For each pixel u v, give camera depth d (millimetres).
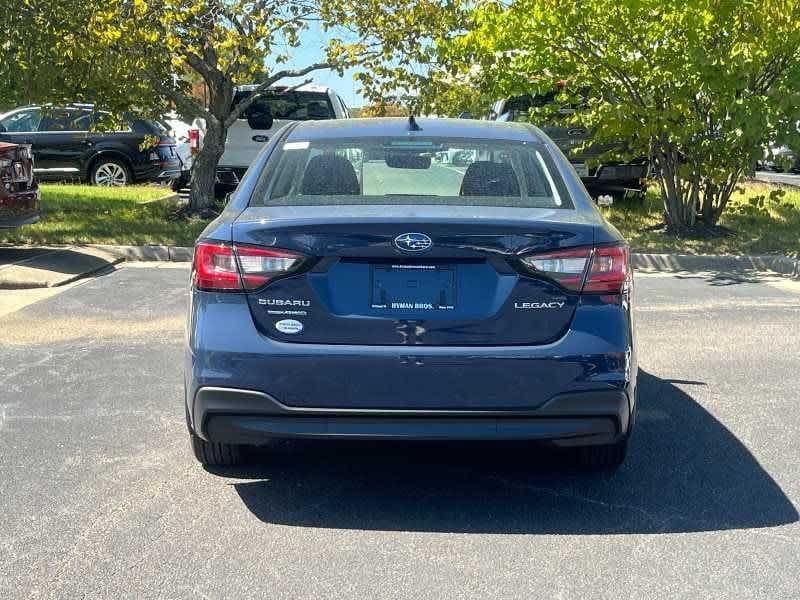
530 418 3861
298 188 4383
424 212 3928
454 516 4074
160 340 7066
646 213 14516
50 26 11945
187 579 3484
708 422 5328
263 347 3834
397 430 3852
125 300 8508
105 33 11508
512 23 11688
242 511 4094
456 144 4727
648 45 11727
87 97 13414
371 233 3801
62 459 4664
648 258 11078
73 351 6723
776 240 12102
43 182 19109
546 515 4086
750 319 7996
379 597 3359
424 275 3844
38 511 4059
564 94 12727
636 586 3447
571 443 3992
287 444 4934
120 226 12547
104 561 3617
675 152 12453
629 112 11875
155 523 3961
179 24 12500
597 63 11766
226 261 3906
